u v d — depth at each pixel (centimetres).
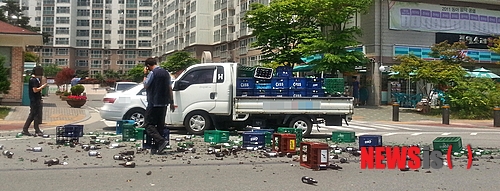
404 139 1312
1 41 2328
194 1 6291
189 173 718
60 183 633
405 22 3256
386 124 2047
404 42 3250
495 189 636
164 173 714
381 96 3156
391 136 1416
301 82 1262
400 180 688
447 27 3394
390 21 3212
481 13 3522
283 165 799
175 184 638
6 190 589
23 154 873
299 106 1244
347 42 2775
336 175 718
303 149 834
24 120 1698
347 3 2783
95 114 2109
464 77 2733
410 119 2359
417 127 1911
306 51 2856
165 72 894
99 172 713
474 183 675
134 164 763
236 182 656
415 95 3019
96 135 1217
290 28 3052
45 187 609
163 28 8131
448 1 3400
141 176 687
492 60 3506
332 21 2831
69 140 1028
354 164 823
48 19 9406
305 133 1262
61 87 6059
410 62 2636
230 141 1108
